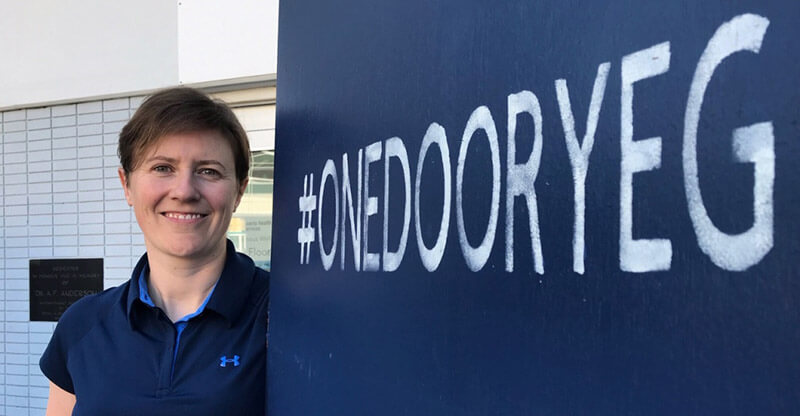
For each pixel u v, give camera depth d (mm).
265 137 3545
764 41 390
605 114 511
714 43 421
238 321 1361
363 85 980
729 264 403
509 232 622
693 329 425
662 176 455
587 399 515
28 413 4113
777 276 375
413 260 806
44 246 4035
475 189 683
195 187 1284
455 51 732
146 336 1331
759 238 386
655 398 452
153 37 3631
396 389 822
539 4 594
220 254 1377
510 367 610
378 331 883
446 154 744
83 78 3822
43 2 3902
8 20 3998
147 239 1354
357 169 992
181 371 1292
